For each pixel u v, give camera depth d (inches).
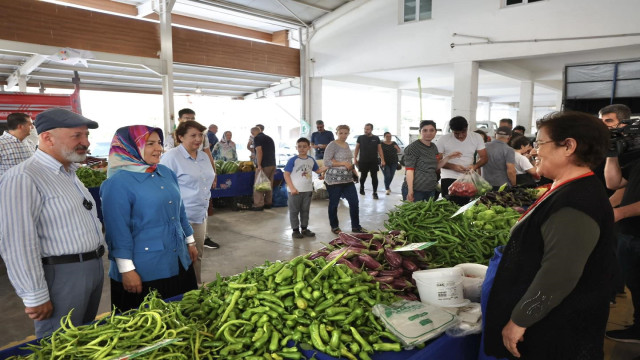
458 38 422.6
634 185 100.7
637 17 327.0
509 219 122.4
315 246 219.3
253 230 254.7
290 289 67.6
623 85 283.6
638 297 107.3
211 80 520.4
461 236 108.4
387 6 470.3
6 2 305.4
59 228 76.2
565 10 357.7
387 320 65.1
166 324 60.3
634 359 104.7
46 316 74.6
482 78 664.4
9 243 70.0
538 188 167.8
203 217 138.9
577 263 50.4
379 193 393.7
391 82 732.7
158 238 92.2
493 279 62.7
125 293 95.7
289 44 601.9
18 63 383.9
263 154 311.7
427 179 183.3
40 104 306.2
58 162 77.4
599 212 51.8
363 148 355.9
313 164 236.2
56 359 52.6
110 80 460.4
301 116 558.3
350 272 75.2
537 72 591.8
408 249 87.1
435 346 62.5
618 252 110.3
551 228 53.0
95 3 442.0
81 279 79.5
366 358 58.7
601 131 53.2
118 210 86.6
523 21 381.1
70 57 337.4
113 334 56.0
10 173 71.8
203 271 181.9
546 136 56.7
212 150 368.2
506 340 57.4
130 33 376.2
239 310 67.4
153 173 93.0
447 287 74.5
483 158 191.8
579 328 54.7
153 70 392.8
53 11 328.8
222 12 485.1
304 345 60.3
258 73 514.0
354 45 504.4
